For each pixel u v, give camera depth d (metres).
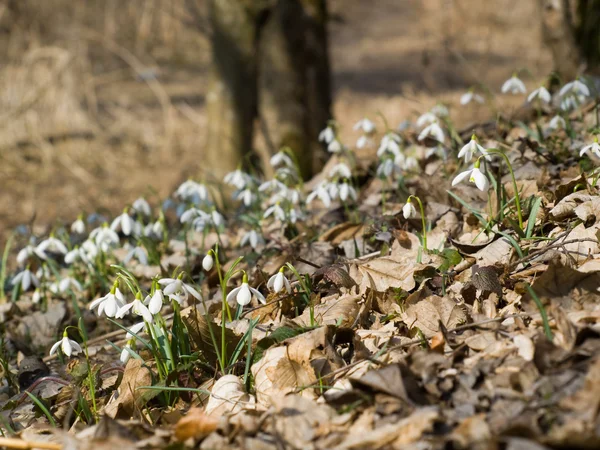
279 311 3.46
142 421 2.93
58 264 5.72
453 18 16.98
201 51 20.20
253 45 8.41
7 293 5.38
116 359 3.80
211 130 8.71
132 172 12.45
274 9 8.25
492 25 17.14
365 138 4.96
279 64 8.29
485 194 4.23
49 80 13.53
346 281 3.49
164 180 11.84
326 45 8.61
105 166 12.70
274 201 4.64
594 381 2.24
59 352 4.00
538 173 4.34
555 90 6.48
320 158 8.46
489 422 2.29
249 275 4.20
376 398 2.51
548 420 2.23
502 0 18.31
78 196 11.38
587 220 3.40
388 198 5.11
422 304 3.11
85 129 14.02
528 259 3.20
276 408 2.58
